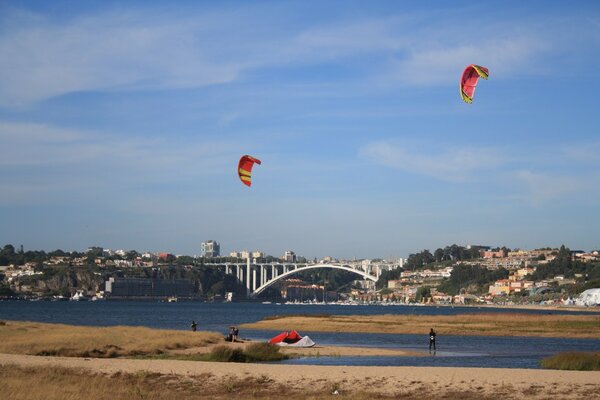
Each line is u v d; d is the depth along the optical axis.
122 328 78.50
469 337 88.19
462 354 62.81
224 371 41.47
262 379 39.00
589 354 49.88
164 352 57.97
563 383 37.78
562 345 75.69
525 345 75.19
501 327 102.69
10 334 63.97
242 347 61.78
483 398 34.47
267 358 54.22
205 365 44.34
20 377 37.09
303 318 126.75
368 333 94.94
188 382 38.31
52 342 56.22
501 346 73.31
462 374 40.66
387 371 41.78
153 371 41.12
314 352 60.97
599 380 38.66
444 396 35.03
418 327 102.75
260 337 86.94
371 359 56.47
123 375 39.69
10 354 49.94
